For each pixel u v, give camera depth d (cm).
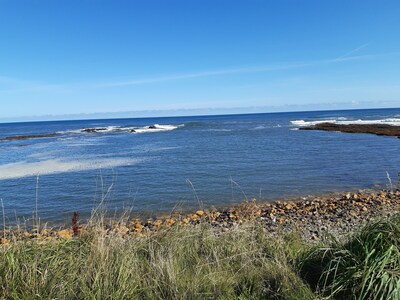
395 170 1725
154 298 354
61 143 4100
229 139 3909
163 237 479
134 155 2617
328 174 1670
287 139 3669
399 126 4512
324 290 360
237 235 500
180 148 3053
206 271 404
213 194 1315
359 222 849
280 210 1041
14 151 3244
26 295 331
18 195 1387
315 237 710
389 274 336
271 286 382
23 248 406
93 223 514
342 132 4416
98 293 340
